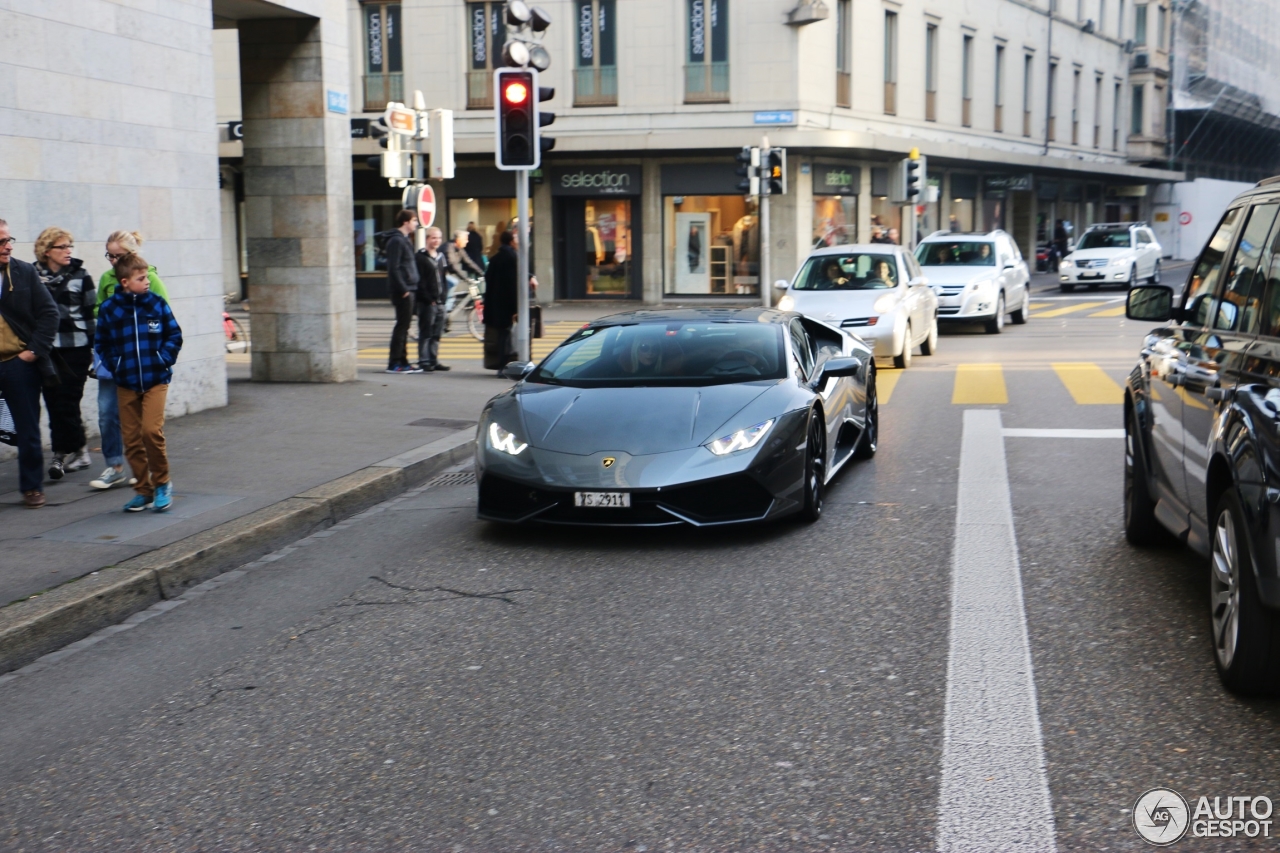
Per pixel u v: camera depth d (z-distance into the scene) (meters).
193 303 11.71
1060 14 46.84
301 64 13.73
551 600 6.02
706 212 31.34
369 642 5.47
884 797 3.76
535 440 7.22
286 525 7.49
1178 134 60.47
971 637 5.25
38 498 7.80
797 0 29.50
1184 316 5.92
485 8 31.84
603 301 32.34
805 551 6.81
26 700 4.96
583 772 4.01
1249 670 4.33
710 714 4.47
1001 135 42.44
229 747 4.35
